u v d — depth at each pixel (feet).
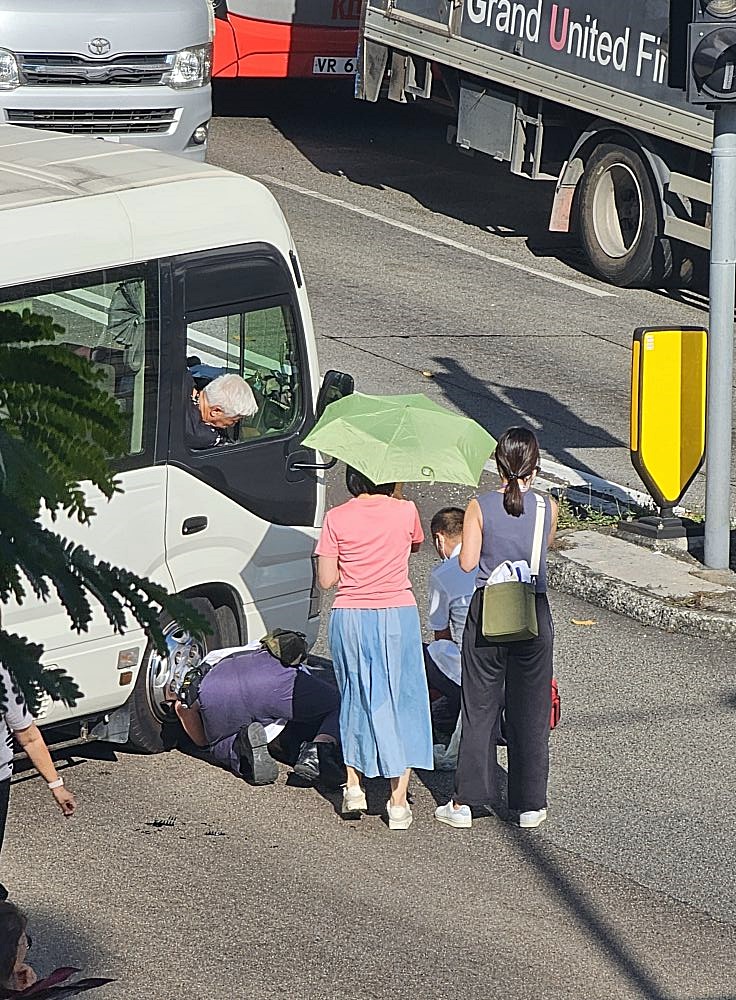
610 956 68.85
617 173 196.65
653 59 182.19
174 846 77.87
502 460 79.05
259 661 85.46
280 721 85.97
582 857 78.28
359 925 70.69
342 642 78.59
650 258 193.16
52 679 30.42
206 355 85.20
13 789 83.20
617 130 193.67
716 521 115.03
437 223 224.94
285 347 89.20
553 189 247.91
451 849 78.79
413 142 272.31
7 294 74.38
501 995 65.26
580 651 104.78
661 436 119.44
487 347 172.86
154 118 179.73
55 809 81.30
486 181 250.37
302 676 85.35
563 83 195.72
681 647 106.01
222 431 85.92
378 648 78.02
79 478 28.40
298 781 86.07
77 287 77.15
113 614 30.35
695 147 178.29
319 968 66.90
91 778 85.25
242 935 69.41
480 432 80.48
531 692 79.25
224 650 86.63
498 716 80.38
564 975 67.05
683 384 119.03
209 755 88.33
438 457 77.46
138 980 65.31
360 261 203.41
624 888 75.15
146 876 74.64
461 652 80.12
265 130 272.10
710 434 113.50
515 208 236.22
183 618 31.07
